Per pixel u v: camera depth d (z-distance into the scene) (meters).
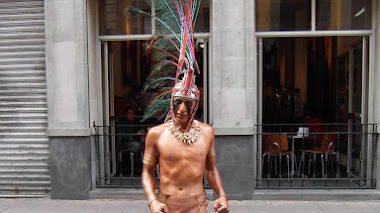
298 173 5.95
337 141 5.87
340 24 5.58
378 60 5.35
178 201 2.45
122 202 5.32
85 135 5.39
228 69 5.16
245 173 5.22
